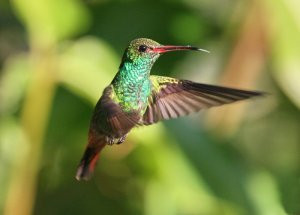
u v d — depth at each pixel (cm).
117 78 244
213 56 272
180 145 258
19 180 257
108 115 239
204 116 267
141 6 268
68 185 268
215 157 259
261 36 264
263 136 282
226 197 258
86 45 258
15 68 257
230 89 243
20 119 259
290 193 261
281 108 278
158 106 245
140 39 244
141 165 261
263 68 272
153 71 270
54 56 257
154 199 261
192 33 270
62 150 265
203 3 270
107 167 265
